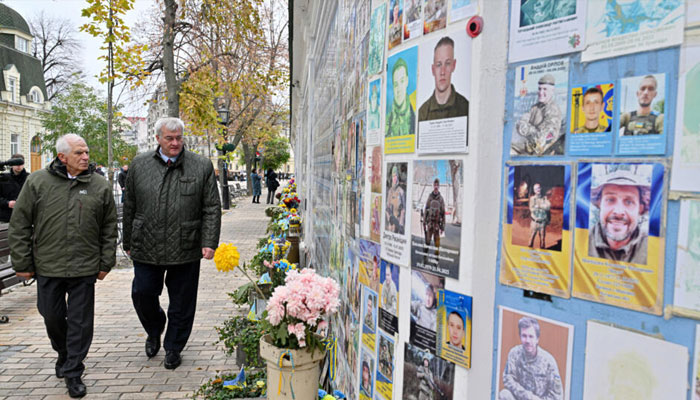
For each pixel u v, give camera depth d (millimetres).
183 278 4156
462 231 1479
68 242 3623
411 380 1709
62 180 3666
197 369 4180
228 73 12742
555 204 1262
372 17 2113
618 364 1148
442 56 1551
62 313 3773
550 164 1271
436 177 1590
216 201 4211
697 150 1030
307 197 8266
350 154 2709
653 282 1095
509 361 1373
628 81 1130
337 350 3053
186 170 4074
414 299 1699
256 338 3742
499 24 1382
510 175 1361
